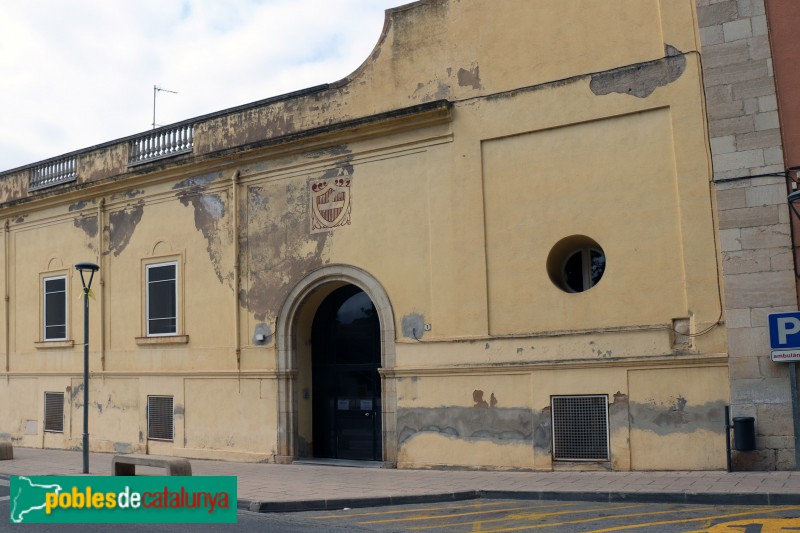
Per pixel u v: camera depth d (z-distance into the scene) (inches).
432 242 658.8
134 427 843.4
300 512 487.5
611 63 598.5
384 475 621.6
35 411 956.6
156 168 830.5
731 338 538.9
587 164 601.3
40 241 966.4
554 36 622.5
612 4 601.0
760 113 543.5
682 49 571.5
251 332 756.6
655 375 562.9
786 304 526.3
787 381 523.5
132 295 858.8
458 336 639.8
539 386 602.5
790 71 539.5
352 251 700.7
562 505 476.4
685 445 549.3
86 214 913.5
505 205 631.8
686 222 561.3
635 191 581.3
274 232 749.9
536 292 613.6
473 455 626.5
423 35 682.2
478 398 628.1
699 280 554.3
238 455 751.1
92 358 890.7
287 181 745.6
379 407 713.6
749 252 539.2
